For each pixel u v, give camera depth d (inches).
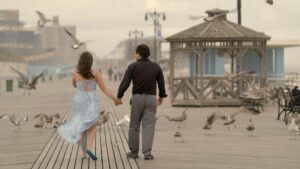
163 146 497.7
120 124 661.3
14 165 404.2
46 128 656.4
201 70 996.6
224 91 1117.1
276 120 744.3
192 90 1018.1
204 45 984.3
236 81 1060.5
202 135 579.8
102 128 653.3
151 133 422.3
